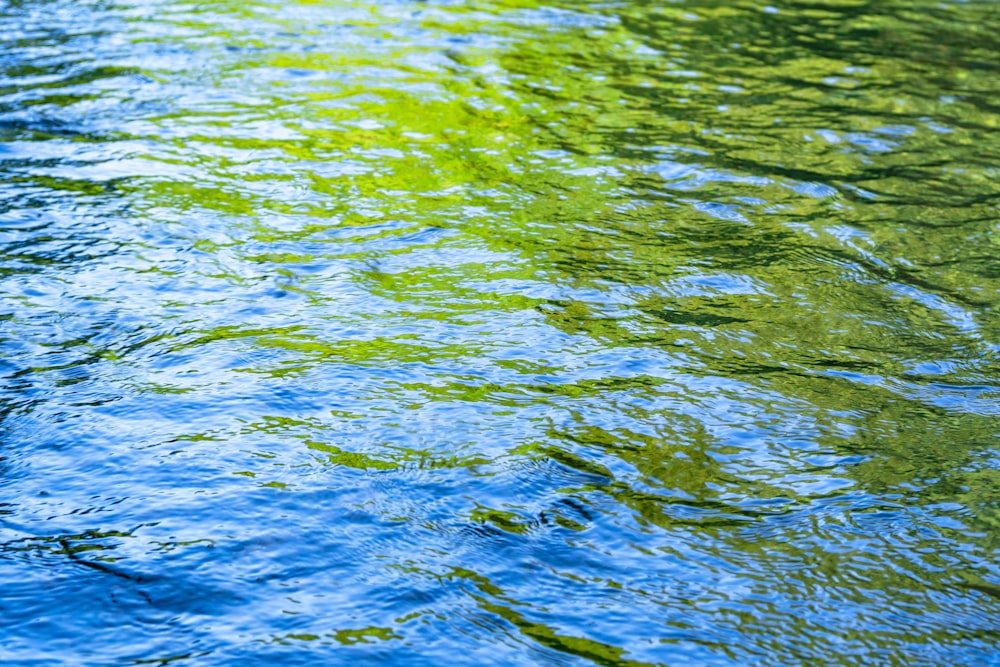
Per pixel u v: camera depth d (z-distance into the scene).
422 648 2.20
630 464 2.85
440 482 2.74
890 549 2.55
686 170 5.07
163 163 4.98
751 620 2.31
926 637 2.28
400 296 3.78
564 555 2.50
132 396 3.11
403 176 4.92
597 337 3.53
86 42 6.88
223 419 3.00
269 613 2.29
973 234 4.43
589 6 8.18
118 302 3.68
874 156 5.30
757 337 3.57
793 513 2.67
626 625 2.28
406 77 6.34
